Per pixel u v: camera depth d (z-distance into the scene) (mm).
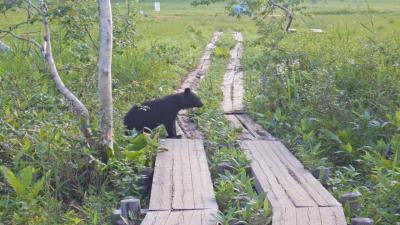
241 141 8227
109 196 6637
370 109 8992
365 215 6207
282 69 11102
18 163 6887
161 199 6137
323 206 5957
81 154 6953
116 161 6957
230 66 15680
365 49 10625
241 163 7246
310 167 7113
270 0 13898
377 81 9281
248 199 6160
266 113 9500
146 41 18672
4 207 6262
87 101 8578
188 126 9289
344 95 9320
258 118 9602
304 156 7375
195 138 8586
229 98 11375
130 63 11836
